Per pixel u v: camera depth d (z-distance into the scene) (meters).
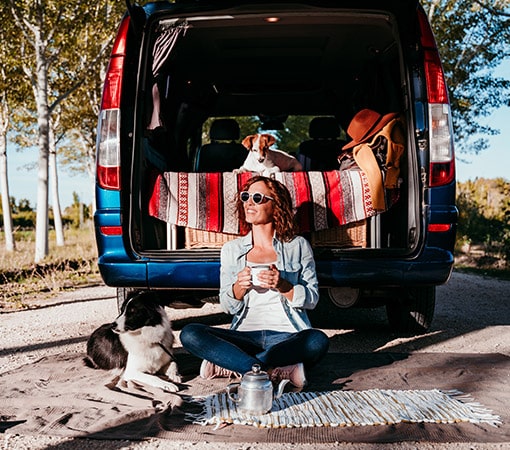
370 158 4.23
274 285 3.33
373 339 4.73
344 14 4.14
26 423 2.84
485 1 13.12
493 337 4.77
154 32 4.20
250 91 6.74
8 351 4.52
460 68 13.72
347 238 4.30
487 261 11.76
